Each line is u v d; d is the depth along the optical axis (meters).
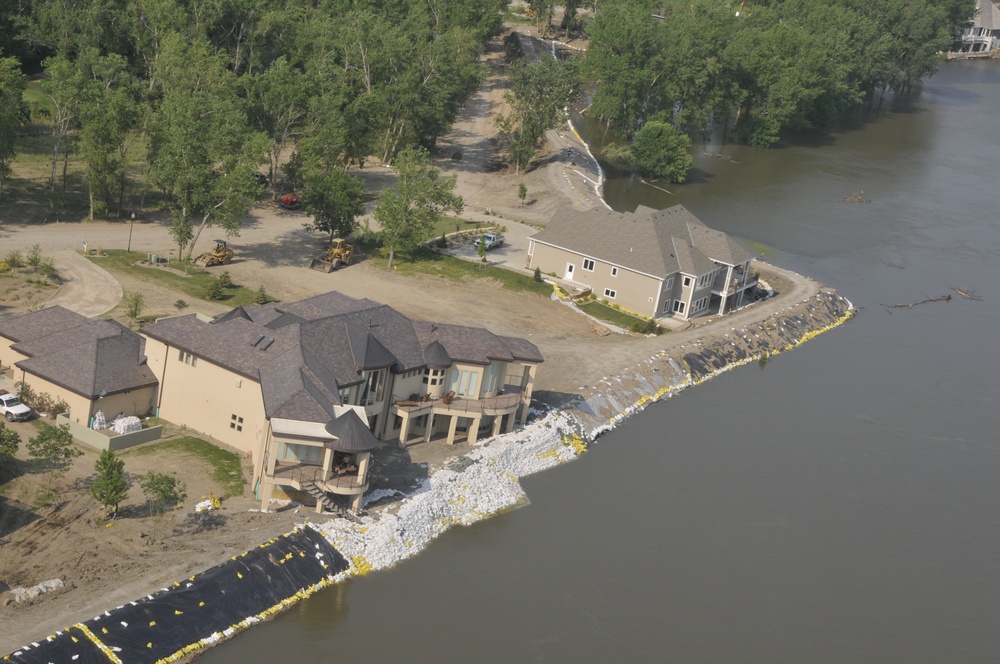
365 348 78.81
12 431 71.75
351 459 73.38
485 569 71.19
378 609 65.19
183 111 111.56
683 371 106.19
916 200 187.38
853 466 92.56
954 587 77.06
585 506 80.94
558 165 175.75
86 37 149.62
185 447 76.62
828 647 68.88
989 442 100.06
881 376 112.94
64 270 105.75
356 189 122.25
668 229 122.19
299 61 162.12
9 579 59.38
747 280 127.44
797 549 79.19
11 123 118.06
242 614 61.53
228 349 77.62
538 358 86.50
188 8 158.25
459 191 157.00
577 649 64.94
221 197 113.62
